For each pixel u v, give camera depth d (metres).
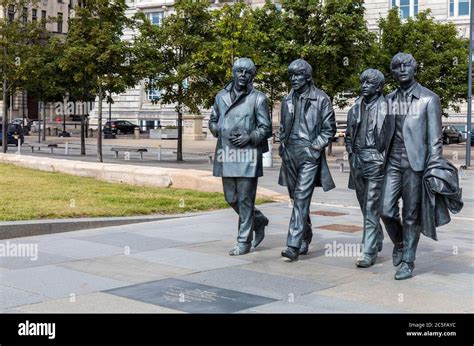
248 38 27.80
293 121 8.50
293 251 8.32
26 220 10.66
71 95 37.56
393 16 34.88
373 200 8.14
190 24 31.08
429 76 32.75
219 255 8.78
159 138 53.84
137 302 6.33
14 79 34.62
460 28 46.00
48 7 77.94
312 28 30.25
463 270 7.97
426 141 7.39
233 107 8.69
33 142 47.84
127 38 51.12
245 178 8.71
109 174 18.00
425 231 7.29
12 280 7.19
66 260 8.34
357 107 8.34
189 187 16.33
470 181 21.56
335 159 32.19
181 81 29.91
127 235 10.41
